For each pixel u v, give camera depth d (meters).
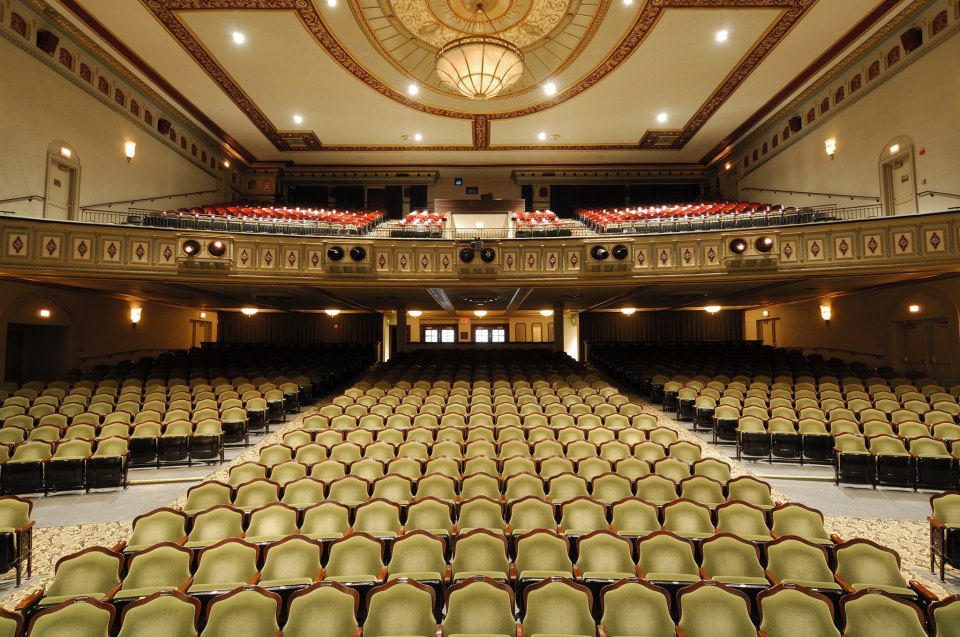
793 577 4.30
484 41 9.41
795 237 10.02
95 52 11.38
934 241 8.97
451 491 6.16
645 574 4.35
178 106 14.16
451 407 9.77
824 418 9.36
